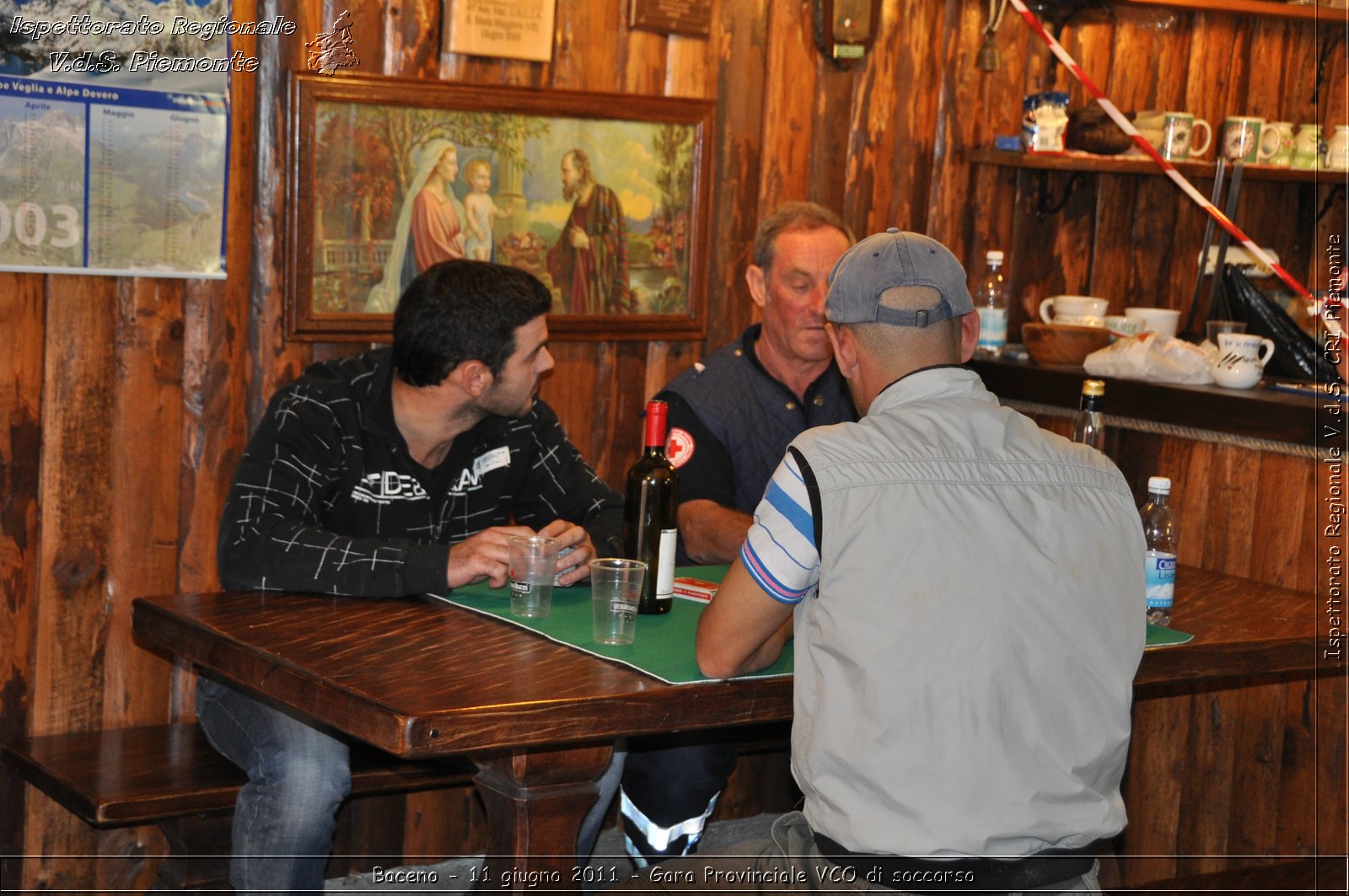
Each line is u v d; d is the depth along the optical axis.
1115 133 3.63
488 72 3.11
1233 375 3.10
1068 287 3.97
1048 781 1.65
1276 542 2.93
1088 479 1.81
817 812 1.73
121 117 2.66
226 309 2.83
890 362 1.85
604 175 3.27
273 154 2.86
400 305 2.51
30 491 2.67
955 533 1.70
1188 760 3.24
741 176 3.49
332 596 2.31
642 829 2.79
